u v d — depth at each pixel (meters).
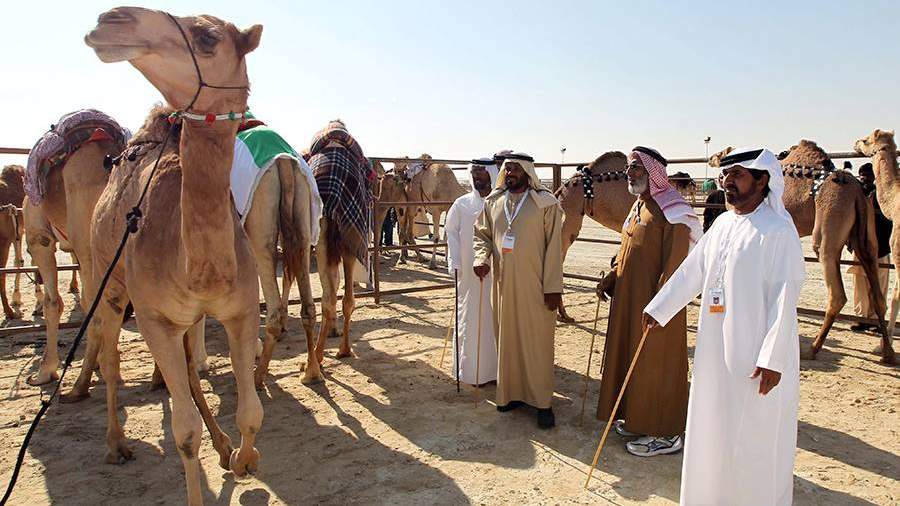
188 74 2.75
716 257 3.26
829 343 7.13
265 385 5.55
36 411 5.04
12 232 8.40
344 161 6.06
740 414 3.09
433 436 4.59
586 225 24.45
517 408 5.12
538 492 3.78
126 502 3.65
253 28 2.89
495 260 4.93
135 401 5.25
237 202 5.10
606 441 4.51
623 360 4.43
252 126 5.52
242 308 3.37
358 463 4.16
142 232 3.27
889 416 4.94
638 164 4.22
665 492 3.78
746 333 3.08
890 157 6.38
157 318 3.27
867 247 6.36
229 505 3.62
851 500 3.67
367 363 6.34
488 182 5.52
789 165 6.96
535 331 4.70
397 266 13.52
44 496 3.71
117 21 2.56
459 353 5.59
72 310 8.85
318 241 6.00
